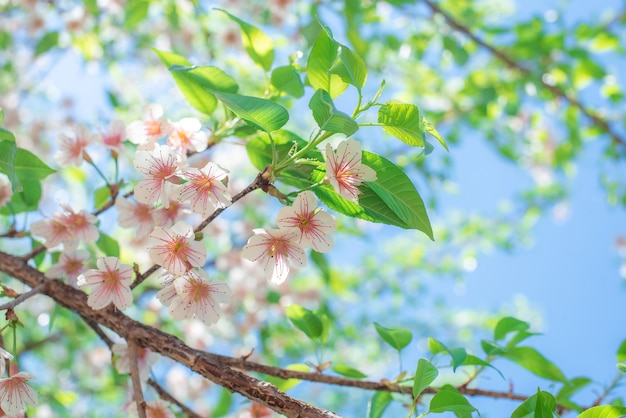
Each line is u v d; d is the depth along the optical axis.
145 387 0.81
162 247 0.63
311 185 0.65
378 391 0.77
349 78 0.61
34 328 1.36
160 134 0.71
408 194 0.64
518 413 0.62
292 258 0.63
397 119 0.62
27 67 1.71
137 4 1.31
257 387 0.64
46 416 1.13
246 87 1.21
